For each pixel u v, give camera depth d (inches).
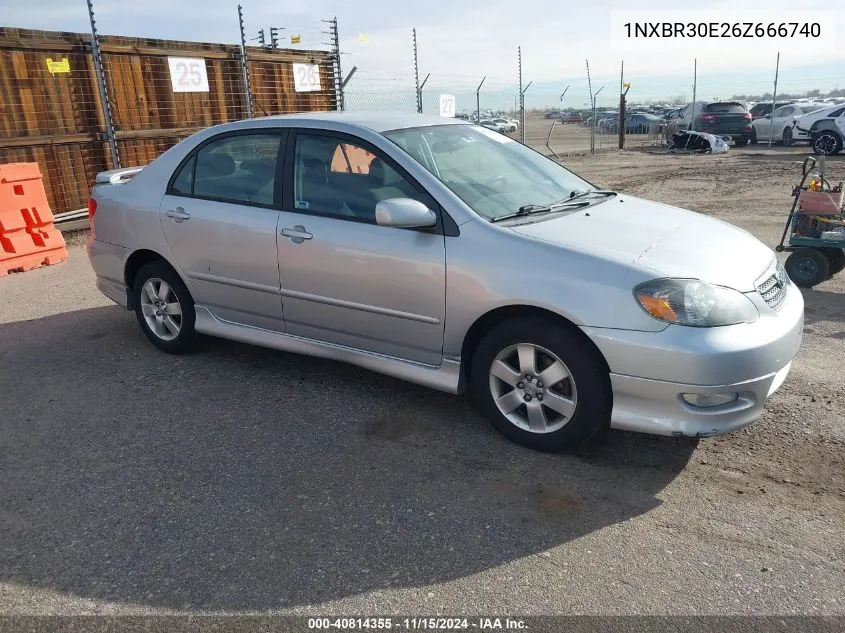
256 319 176.6
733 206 437.4
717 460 134.7
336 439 146.6
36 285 288.0
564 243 132.4
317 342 167.3
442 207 142.9
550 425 136.5
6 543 114.6
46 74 380.2
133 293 202.8
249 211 169.8
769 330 124.8
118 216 197.0
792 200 452.4
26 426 157.1
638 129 1298.0
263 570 106.3
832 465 131.8
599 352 127.6
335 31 566.9
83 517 121.3
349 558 108.7
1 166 308.8
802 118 812.6
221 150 179.3
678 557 106.9
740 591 99.3
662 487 126.0
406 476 131.6
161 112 440.5
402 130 162.9
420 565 106.7
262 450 142.9
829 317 217.6
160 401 167.9
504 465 134.4
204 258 178.9
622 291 123.6
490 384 141.3
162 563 108.5
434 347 146.8
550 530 114.3
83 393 174.2
